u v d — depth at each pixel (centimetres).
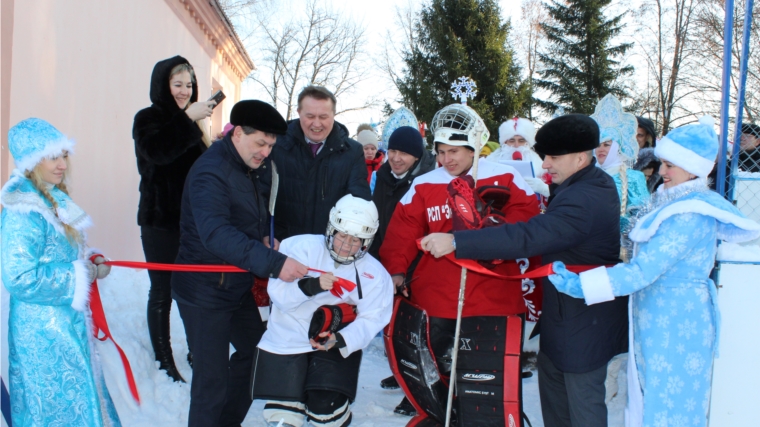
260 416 370
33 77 450
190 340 301
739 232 264
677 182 268
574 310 274
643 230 262
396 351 317
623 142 454
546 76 2644
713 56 1875
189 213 302
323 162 377
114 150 613
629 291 254
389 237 334
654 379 262
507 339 291
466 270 291
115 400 347
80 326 262
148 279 526
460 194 286
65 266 254
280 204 381
